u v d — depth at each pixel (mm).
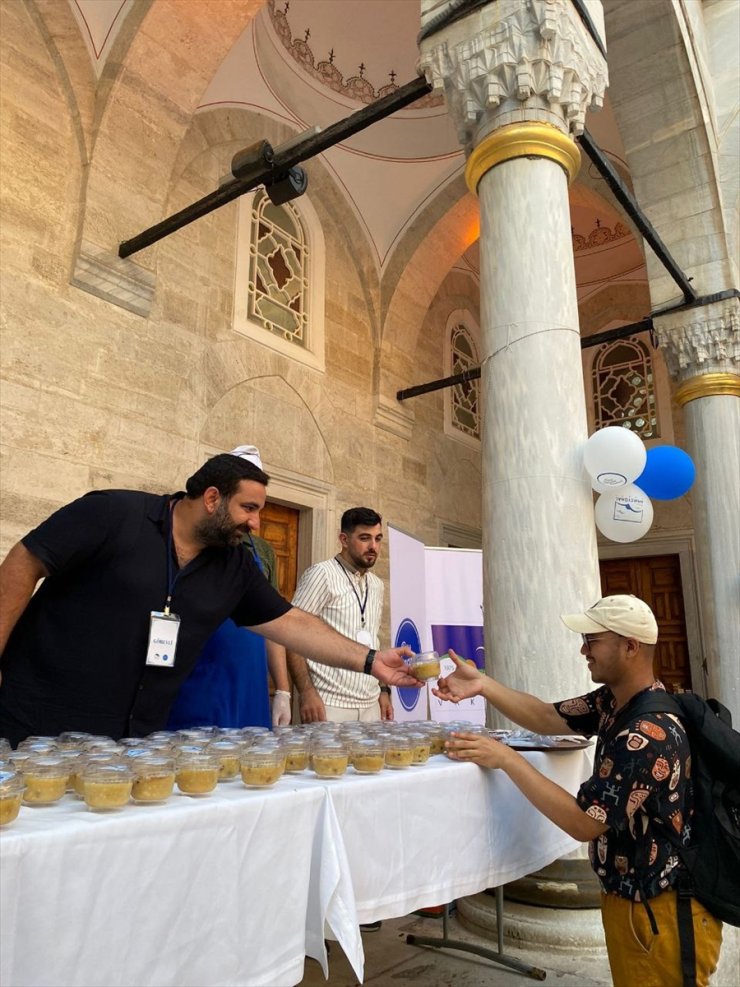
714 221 7000
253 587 2438
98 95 5754
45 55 5562
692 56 6781
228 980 1393
